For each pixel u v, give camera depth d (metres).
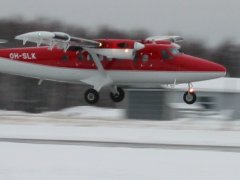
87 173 51.44
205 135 77.12
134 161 57.06
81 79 111.12
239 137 75.31
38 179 49.34
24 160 57.06
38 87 189.88
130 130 82.31
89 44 103.25
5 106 191.62
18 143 67.94
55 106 188.00
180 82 107.25
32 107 188.62
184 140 71.69
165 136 75.31
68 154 60.59
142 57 106.62
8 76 194.12
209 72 104.88
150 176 50.56
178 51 106.88
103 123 94.06
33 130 80.81
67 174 51.06
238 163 56.66
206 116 124.00
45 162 56.16
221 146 67.25
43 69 112.75
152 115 112.75
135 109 113.69
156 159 58.25
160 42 114.56
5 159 57.50
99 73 109.25
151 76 106.81
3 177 49.91
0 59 114.81
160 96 113.00
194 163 56.44
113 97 115.31
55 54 111.69
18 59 113.69
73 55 110.50
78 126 88.00
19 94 192.25
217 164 56.06
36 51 113.31
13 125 88.31
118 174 51.16
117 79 108.69
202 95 142.25
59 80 113.94
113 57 103.44
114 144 67.81
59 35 99.94
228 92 140.75
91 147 65.25
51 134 76.25
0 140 70.38
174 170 53.00
